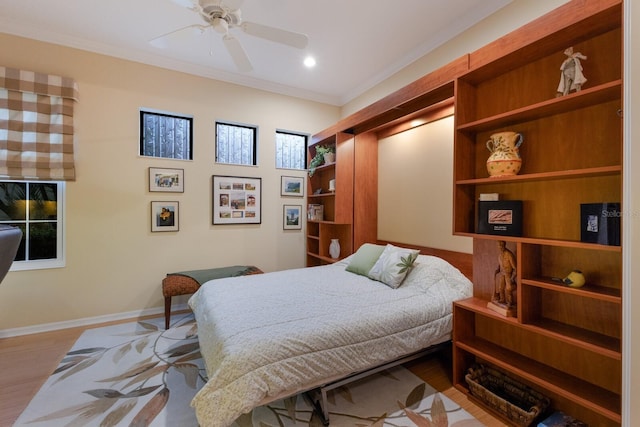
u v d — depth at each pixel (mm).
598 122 1562
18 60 2783
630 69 1237
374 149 3580
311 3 2414
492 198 1948
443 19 2623
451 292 2285
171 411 1788
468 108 2119
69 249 3023
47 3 2443
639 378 1216
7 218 2908
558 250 1735
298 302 2076
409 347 1952
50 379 2113
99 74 3111
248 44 3018
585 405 1431
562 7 1530
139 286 3342
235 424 1691
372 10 2502
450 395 1984
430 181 2871
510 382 1951
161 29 2799
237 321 1739
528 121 1871
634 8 1229
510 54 1768
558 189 1729
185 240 3564
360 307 2002
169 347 2621
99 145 3123
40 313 2922
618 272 1495
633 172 1229
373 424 1706
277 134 4250
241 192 3881
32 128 2803
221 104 3738
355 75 3721
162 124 3531
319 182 4434
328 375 1642
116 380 2109
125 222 3258
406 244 3160
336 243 3838
